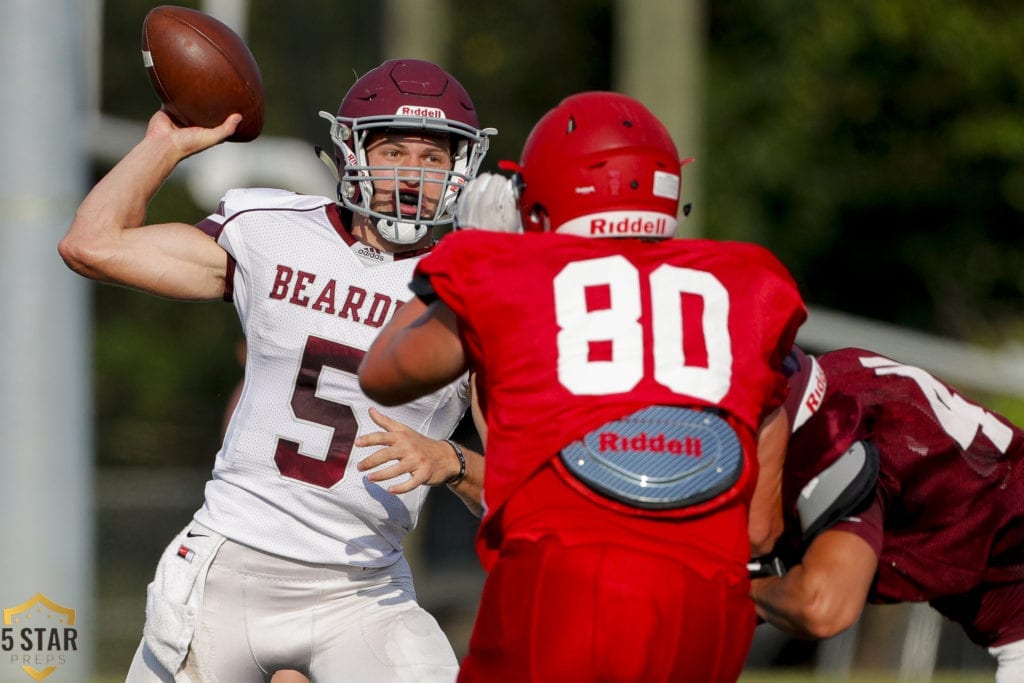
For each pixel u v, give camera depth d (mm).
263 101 14758
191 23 14391
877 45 66125
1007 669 13797
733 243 11188
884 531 13078
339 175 14281
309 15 64562
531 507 10398
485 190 11875
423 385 11117
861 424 12070
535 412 10422
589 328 10492
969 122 66750
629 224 11000
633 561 10125
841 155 68500
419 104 13742
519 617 10266
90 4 28016
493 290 10625
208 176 37594
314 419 13570
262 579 13656
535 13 72125
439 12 60656
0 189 20078
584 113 11172
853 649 39656
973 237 69000
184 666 13688
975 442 12898
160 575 13883
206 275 13859
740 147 67188
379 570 14016
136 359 71062
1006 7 65125
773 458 11312
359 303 13586
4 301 20000
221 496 13812
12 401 19969
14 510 19906
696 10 56656
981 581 13500
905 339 45562
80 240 13609
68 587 20156
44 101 20078
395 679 13586
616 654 10062
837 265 70312
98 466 68438
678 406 10430
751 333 10758
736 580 10422
